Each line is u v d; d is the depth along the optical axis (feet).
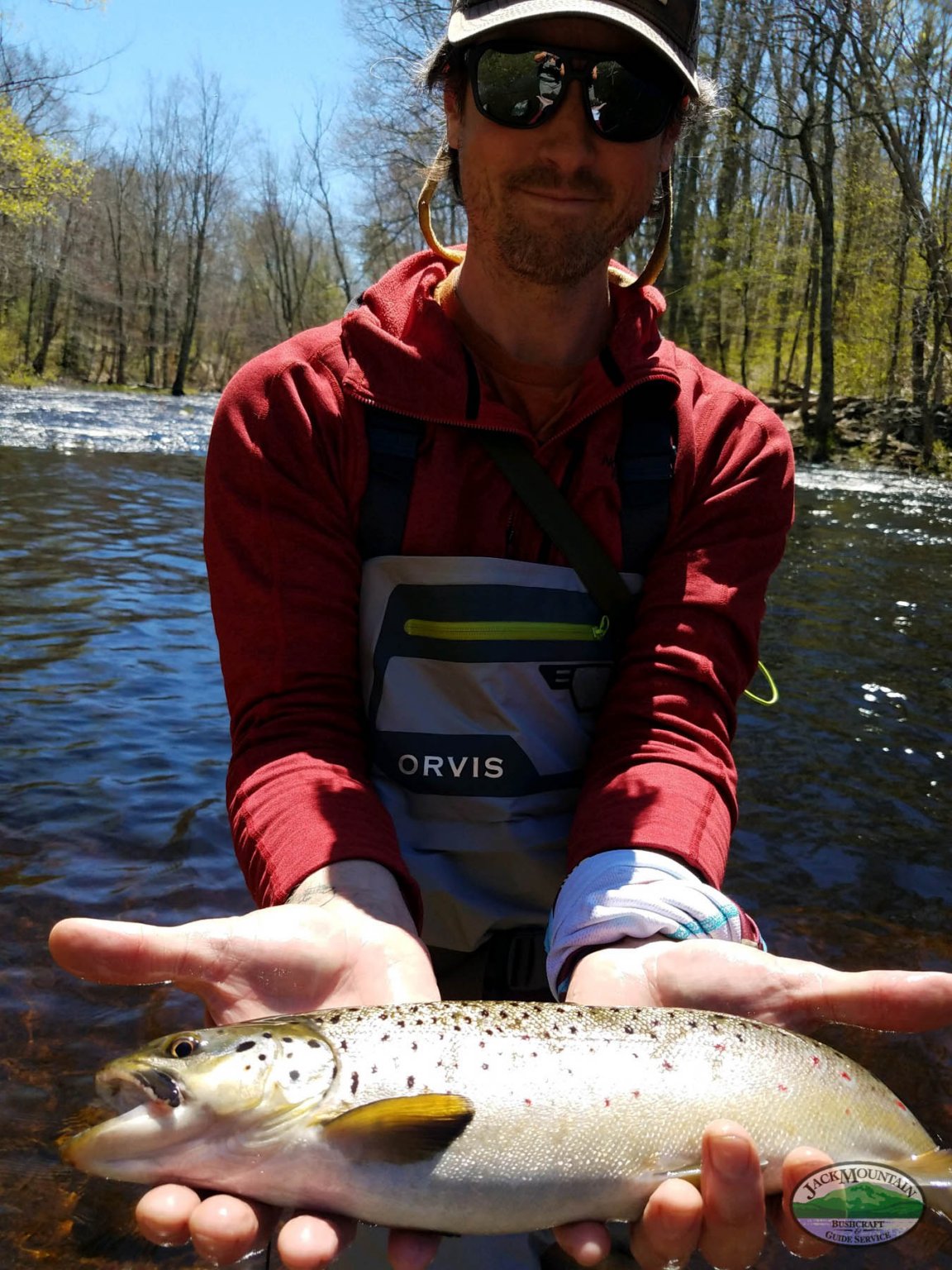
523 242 2.29
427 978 2.02
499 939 2.59
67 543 10.59
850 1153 1.89
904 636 8.93
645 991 2.07
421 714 2.47
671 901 2.15
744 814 5.09
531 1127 1.74
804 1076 1.91
